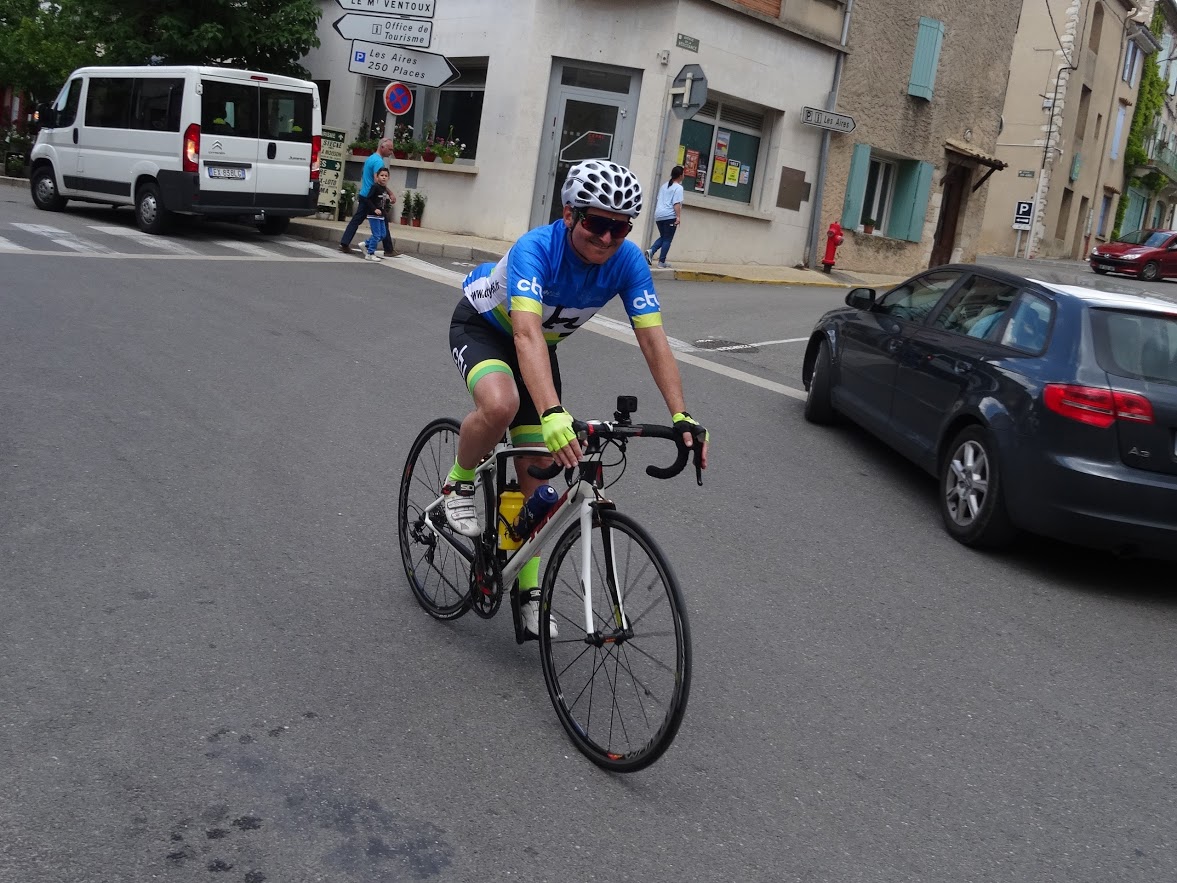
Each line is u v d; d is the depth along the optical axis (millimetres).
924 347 6934
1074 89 35000
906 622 4887
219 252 13930
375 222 15289
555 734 3510
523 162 18281
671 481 6543
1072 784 3625
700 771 3412
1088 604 5430
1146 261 29094
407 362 8648
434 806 3027
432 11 16125
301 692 3576
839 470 7312
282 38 19953
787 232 20812
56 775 2959
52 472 5355
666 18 17703
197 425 6402
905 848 3125
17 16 24875
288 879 2639
